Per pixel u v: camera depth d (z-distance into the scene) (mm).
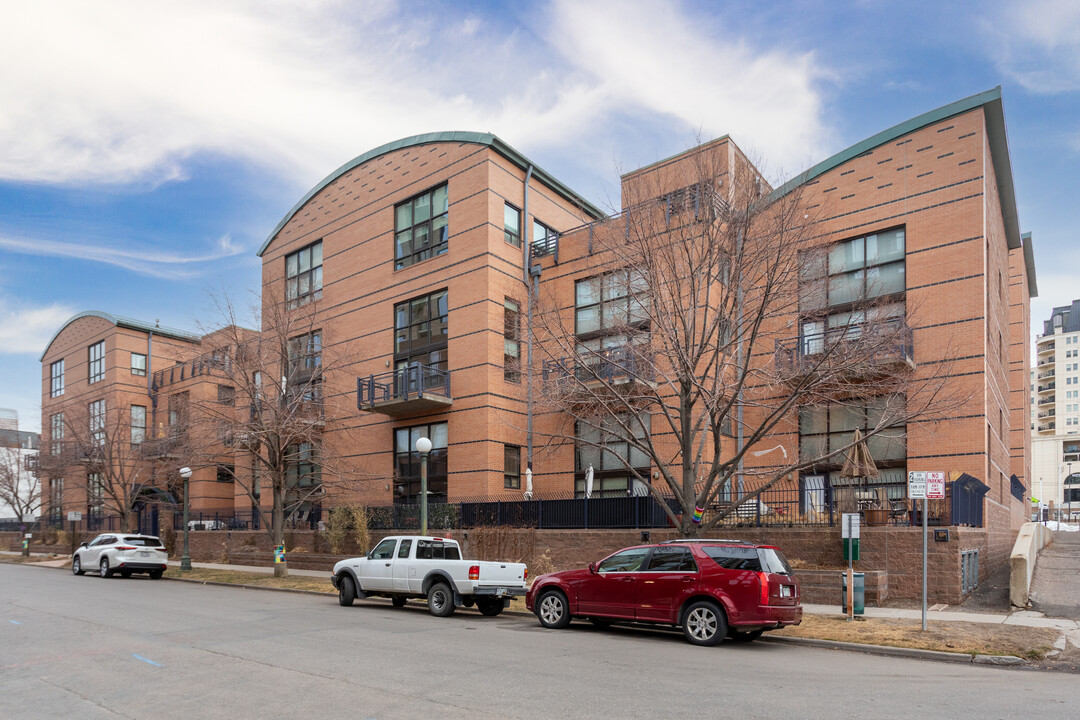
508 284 26062
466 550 22641
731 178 18516
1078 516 102000
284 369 24797
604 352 18719
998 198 24031
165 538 35062
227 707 7371
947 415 19281
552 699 7648
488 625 13828
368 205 29906
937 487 12695
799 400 16938
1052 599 15852
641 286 18953
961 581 15562
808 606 15383
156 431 36938
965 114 20562
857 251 21969
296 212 33062
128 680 8633
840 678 9078
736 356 17766
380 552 16609
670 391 22547
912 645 11289
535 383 21078
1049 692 8484
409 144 28562
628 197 19344
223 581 23062
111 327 42531
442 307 26641
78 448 36156
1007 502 25391
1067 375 129750
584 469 24859
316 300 31422
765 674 9234
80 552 27250
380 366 28484
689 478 15609
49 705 7570
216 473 38906
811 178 22750
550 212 28688
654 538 19094
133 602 17094
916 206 21031
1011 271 33000
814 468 21562
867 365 16891
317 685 8273
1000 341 24359
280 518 23812
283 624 13312
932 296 20453
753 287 17016
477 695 7809
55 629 12680
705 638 11609
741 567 11648
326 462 26891
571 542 20672
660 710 7242
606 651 10797
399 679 8578
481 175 25891
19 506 43531
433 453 26344
